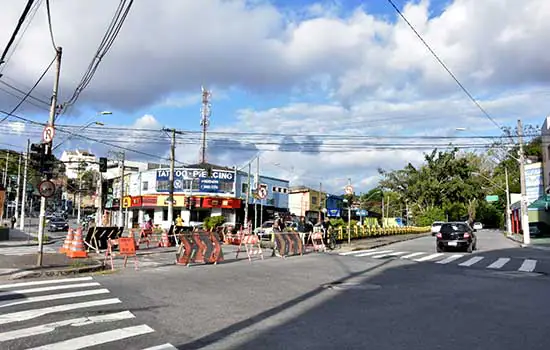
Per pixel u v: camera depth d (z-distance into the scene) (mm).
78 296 10227
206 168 51062
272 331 7180
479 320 7957
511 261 18984
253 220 57906
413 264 17594
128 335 6910
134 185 60875
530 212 49000
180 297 10117
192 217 55219
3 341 6559
